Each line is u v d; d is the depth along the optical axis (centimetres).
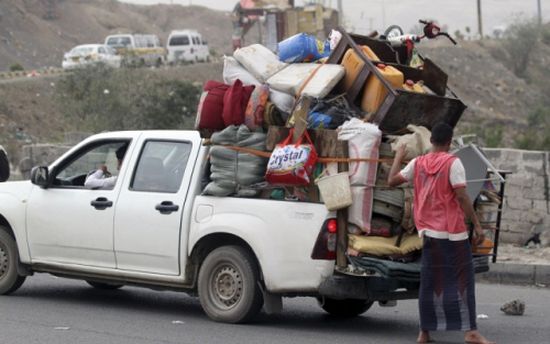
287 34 12475
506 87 16300
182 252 2125
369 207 1894
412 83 2052
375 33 2272
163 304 2423
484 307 2467
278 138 2002
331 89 1984
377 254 1877
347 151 1902
